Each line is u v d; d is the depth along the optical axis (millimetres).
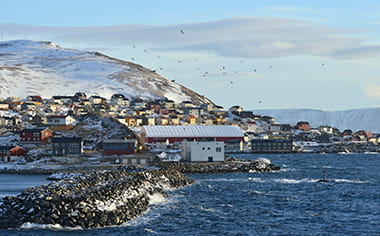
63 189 82062
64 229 71688
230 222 80000
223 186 122625
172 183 120562
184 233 72500
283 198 103312
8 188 113875
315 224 79375
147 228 74500
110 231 71938
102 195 82312
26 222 73000
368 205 96000
